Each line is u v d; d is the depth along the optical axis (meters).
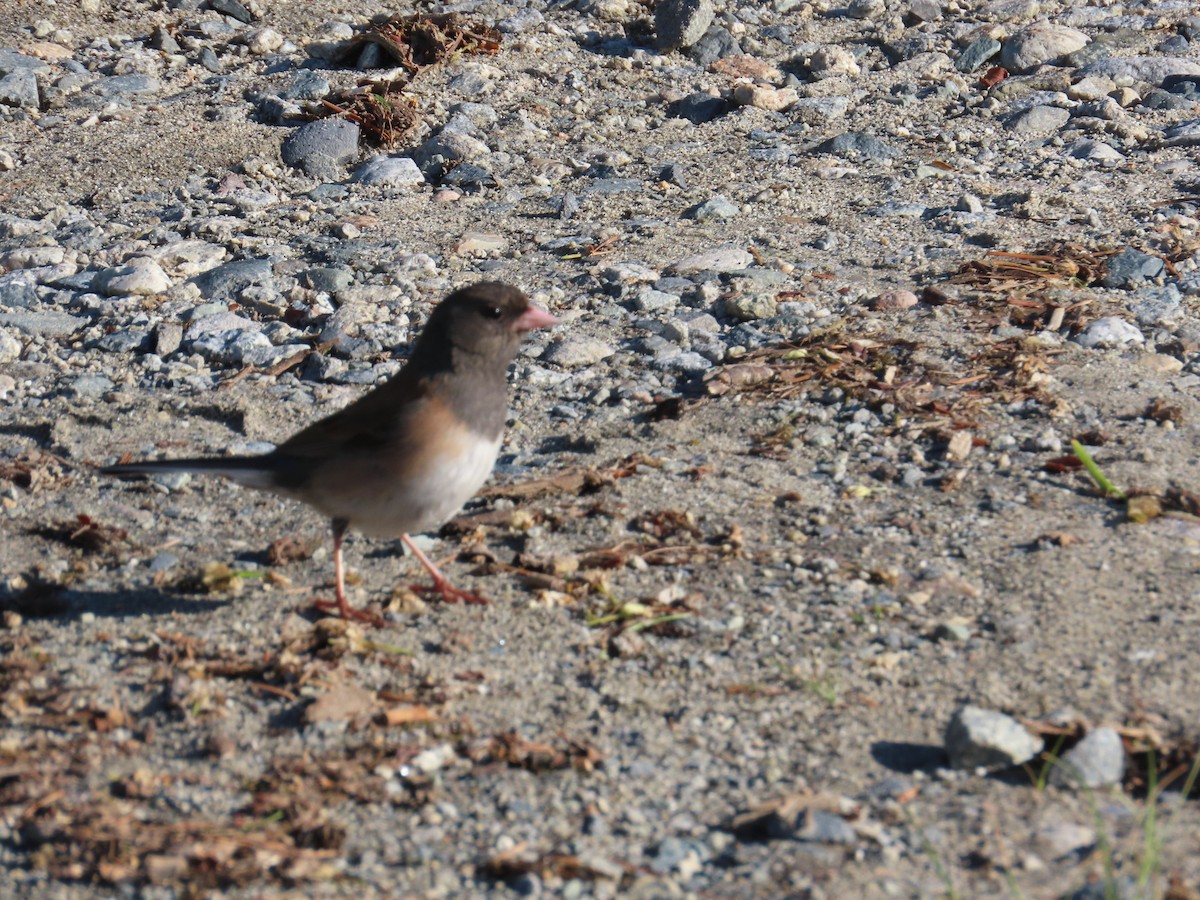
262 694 8.20
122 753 7.65
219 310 14.52
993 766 7.35
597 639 8.75
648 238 16.08
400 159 18.73
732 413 11.99
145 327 14.16
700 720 7.88
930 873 6.61
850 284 14.58
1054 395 11.95
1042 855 6.68
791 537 9.93
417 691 8.18
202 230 16.67
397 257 15.59
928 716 7.86
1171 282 14.23
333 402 12.60
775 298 14.18
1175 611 8.69
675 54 22.70
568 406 12.31
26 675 8.38
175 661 8.51
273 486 8.80
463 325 8.41
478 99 20.95
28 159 19.14
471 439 8.57
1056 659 8.26
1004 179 17.48
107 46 23.30
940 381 12.29
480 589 9.41
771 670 8.34
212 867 6.72
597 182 17.98
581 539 10.07
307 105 20.05
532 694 8.16
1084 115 19.48
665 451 11.40
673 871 6.70
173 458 11.55
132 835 6.93
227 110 20.39
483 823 7.07
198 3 24.94
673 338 13.48
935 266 14.89
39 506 10.81
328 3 25.06
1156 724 7.57
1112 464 10.73
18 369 13.41
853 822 6.95
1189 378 12.27
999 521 10.02
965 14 23.59
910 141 18.97
